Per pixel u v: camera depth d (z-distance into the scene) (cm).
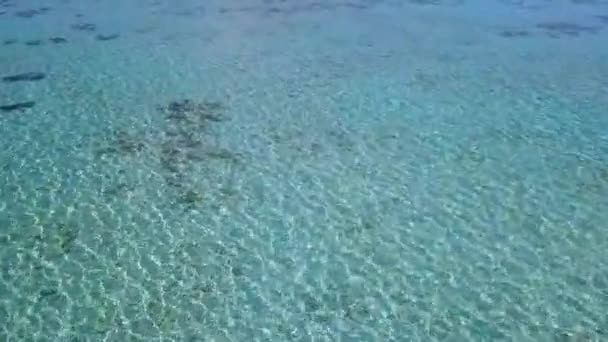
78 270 1622
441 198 1936
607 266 1652
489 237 1762
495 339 1423
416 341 1416
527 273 1628
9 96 2575
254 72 2873
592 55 3162
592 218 1845
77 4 3872
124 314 1485
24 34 3319
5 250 1686
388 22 3662
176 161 2109
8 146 2184
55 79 2755
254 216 1844
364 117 2441
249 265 1650
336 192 1959
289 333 1439
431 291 1567
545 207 1898
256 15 3753
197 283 1586
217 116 2428
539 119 2452
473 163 2130
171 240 1741
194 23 3572
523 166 2114
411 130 2345
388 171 2075
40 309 1496
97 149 2177
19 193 1927
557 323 1469
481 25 3619
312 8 3919
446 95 2656
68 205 1878
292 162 2116
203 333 1435
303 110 2489
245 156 2148
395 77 2841
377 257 1684
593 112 2516
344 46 3247
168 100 2564
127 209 1864
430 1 4097
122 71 2858
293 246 1723
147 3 3934
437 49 3219
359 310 1506
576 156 2181
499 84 2784
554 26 3612
